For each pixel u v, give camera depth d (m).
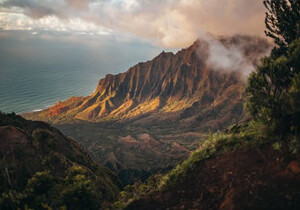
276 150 9.91
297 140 9.20
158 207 11.07
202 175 11.27
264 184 8.85
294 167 8.78
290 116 9.77
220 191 9.84
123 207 12.55
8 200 20.91
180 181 11.77
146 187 15.24
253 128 12.41
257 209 8.19
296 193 7.99
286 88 10.66
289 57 10.98
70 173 31.09
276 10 14.27
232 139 12.30
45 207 19.88
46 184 22.55
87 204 20.11
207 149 12.54
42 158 41.12
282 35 14.32
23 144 41.97
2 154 38.06
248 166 10.09
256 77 11.10
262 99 10.75
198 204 9.98
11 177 32.62
